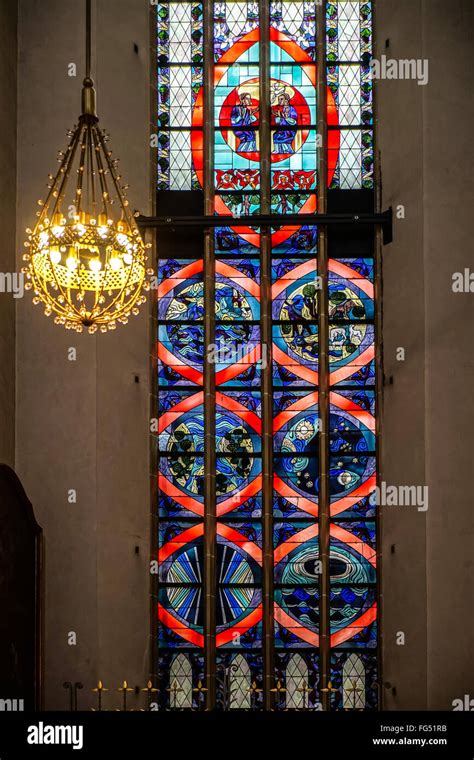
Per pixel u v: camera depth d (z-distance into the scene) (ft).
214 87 60.13
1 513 47.55
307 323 57.67
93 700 51.16
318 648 54.60
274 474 56.39
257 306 57.82
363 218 57.16
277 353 57.47
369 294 57.72
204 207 58.75
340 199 58.80
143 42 59.31
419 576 52.34
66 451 53.31
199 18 60.54
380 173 58.39
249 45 60.44
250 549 55.62
